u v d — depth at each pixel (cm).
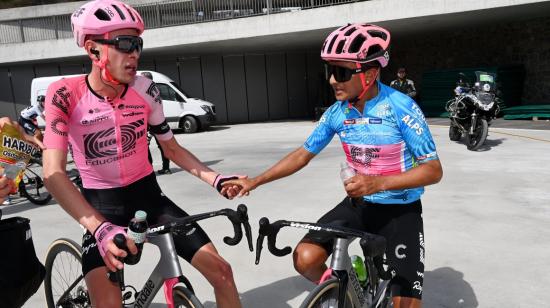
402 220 217
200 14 1789
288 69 2166
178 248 212
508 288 315
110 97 205
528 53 1495
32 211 607
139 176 226
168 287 191
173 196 635
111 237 166
